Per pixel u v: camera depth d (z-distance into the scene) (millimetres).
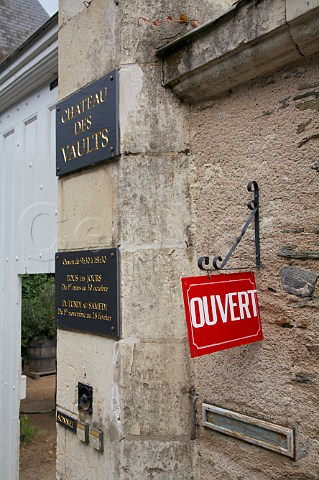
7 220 3402
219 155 1809
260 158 1667
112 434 1864
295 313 1543
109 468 1863
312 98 1527
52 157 2916
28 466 4289
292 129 1576
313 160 1510
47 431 5230
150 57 1923
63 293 2193
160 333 1855
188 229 1896
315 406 1476
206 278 1446
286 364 1562
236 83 1744
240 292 1536
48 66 2811
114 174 1937
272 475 1588
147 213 1885
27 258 3131
